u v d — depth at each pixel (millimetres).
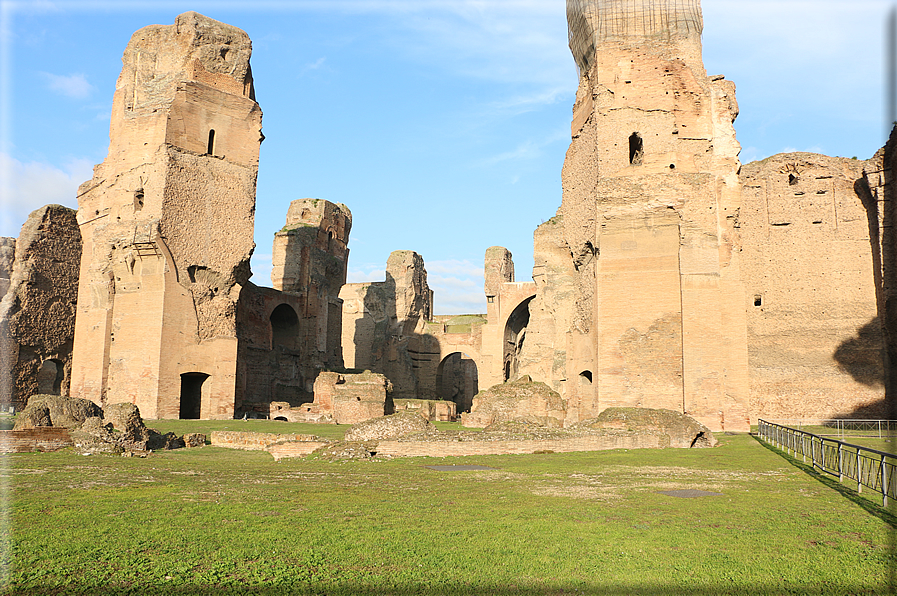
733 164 28047
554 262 42281
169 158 34719
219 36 37656
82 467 14234
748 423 26188
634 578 6734
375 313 61438
